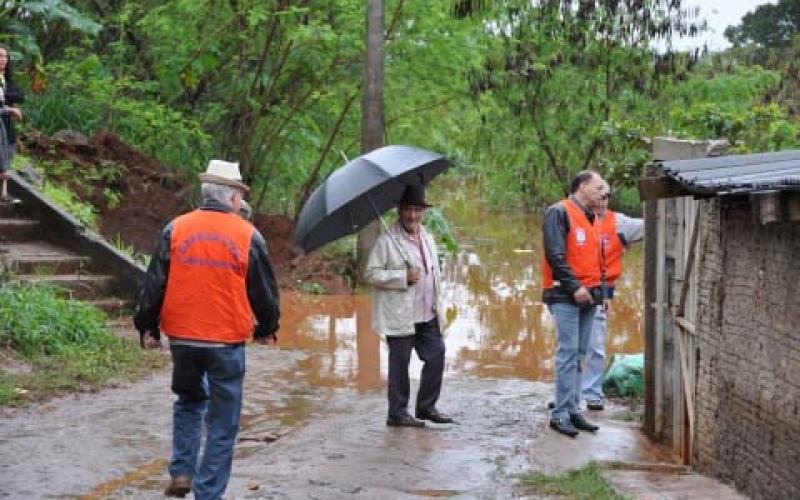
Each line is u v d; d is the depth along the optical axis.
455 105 22.59
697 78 26.38
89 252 13.91
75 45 22.03
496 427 9.50
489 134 27.33
